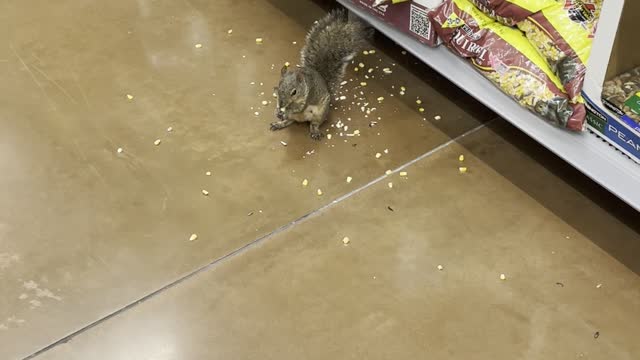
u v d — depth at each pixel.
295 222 1.14
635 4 0.92
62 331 1.00
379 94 1.38
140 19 1.57
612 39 0.95
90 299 1.04
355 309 1.02
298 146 1.27
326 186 1.20
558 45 1.07
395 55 1.47
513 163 1.23
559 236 1.12
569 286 1.05
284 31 1.53
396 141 1.28
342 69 1.32
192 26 1.55
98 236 1.12
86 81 1.40
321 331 1.00
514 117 1.15
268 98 1.37
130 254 1.10
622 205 1.16
